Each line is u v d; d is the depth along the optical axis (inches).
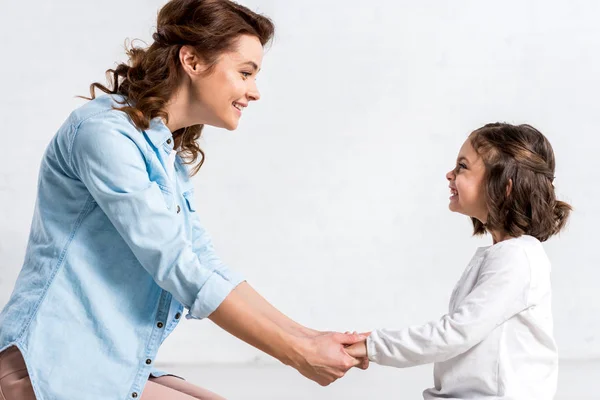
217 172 137.3
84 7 131.4
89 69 131.6
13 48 129.8
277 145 137.8
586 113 140.1
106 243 51.5
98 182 49.6
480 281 59.3
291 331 61.8
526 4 138.8
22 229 128.6
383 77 138.2
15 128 129.7
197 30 53.7
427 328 58.1
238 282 63.4
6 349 49.8
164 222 49.6
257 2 136.6
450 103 138.8
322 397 106.8
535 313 58.0
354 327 138.9
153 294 52.2
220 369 131.7
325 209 138.5
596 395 106.7
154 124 54.3
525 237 61.4
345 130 138.3
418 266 138.9
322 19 137.4
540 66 139.4
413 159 138.6
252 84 56.5
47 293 49.8
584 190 140.5
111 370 49.4
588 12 139.3
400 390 112.3
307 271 138.6
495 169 62.1
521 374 56.9
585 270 140.4
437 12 138.0
